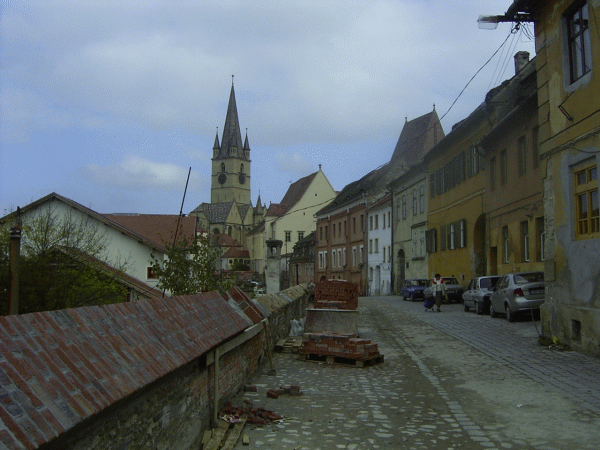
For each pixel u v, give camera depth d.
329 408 7.64
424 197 40.72
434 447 5.91
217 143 173.50
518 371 10.23
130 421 4.07
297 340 14.12
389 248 51.62
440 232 36.41
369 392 8.73
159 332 5.00
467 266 31.09
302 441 6.09
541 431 6.45
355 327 12.88
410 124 60.69
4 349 2.99
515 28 14.59
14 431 2.59
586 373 9.73
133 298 28.95
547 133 13.49
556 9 12.95
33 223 26.86
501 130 25.50
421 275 41.25
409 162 57.00
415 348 13.87
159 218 47.31
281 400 8.12
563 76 12.71
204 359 5.93
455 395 8.45
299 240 95.50
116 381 3.66
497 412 7.36
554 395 8.25
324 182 97.44
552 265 13.23
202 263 16.75
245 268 102.81
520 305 18.12
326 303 14.99
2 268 22.95
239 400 7.89
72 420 3.00
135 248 37.75
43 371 3.13
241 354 8.59
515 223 24.17
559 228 12.95
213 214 154.62
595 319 11.25
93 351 3.75
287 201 109.00
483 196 28.61
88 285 24.94
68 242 26.80
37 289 23.67
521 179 23.34
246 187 173.50
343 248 66.75
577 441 6.05
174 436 5.07
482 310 22.06
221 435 6.07
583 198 12.17
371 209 56.84
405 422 6.91
